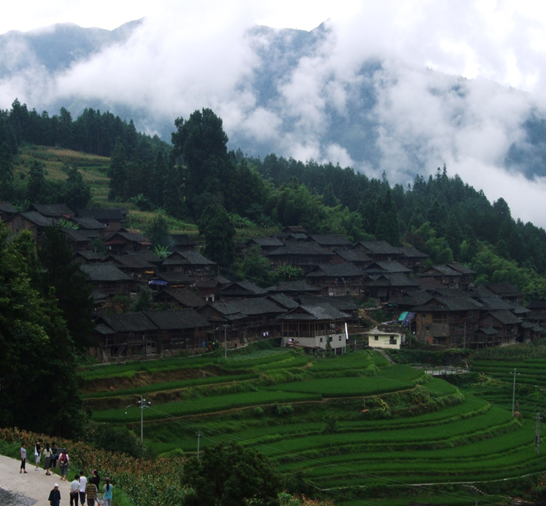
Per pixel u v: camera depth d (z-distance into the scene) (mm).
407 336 134875
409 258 177750
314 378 105250
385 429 89188
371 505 70125
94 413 78312
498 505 73688
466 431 90562
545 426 98875
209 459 41875
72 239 131750
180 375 95375
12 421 63312
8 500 39438
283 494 59250
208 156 189250
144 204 185875
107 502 40344
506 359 128125
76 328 79375
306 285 142625
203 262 137500
